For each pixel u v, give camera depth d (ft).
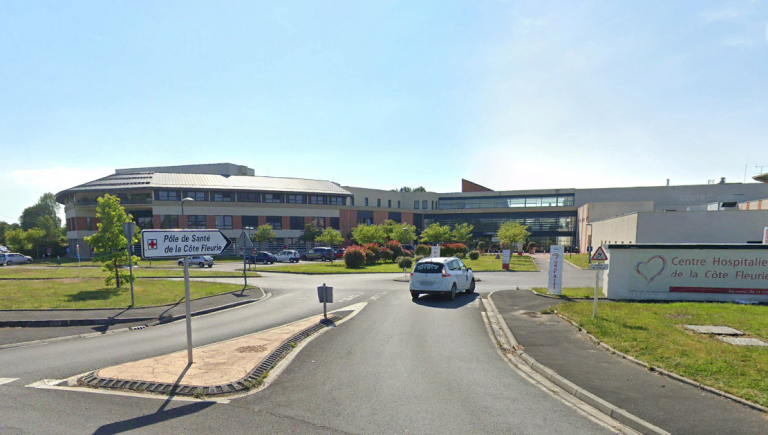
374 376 21.76
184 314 40.81
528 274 87.04
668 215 109.19
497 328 34.06
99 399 18.22
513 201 241.76
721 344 25.46
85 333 33.47
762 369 20.67
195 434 14.89
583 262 118.01
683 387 19.31
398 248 133.08
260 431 15.17
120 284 61.93
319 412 16.99
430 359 25.07
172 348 27.78
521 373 22.50
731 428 15.17
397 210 237.66
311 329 32.78
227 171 215.31
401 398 18.61
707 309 37.81
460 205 253.03
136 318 38.22
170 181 176.24
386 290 60.75
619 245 46.60
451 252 131.95
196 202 173.27
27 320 36.27
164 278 83.41
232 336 32.01
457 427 15.64
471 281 56.39
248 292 57.41
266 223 187.11
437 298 51.55
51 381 20.76
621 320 33.01
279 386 20.18
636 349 24.99
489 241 235.61
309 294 57.21
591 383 19.94
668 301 45.11
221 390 19.11
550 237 224.12
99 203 57.11
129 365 22.71
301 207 196.95
